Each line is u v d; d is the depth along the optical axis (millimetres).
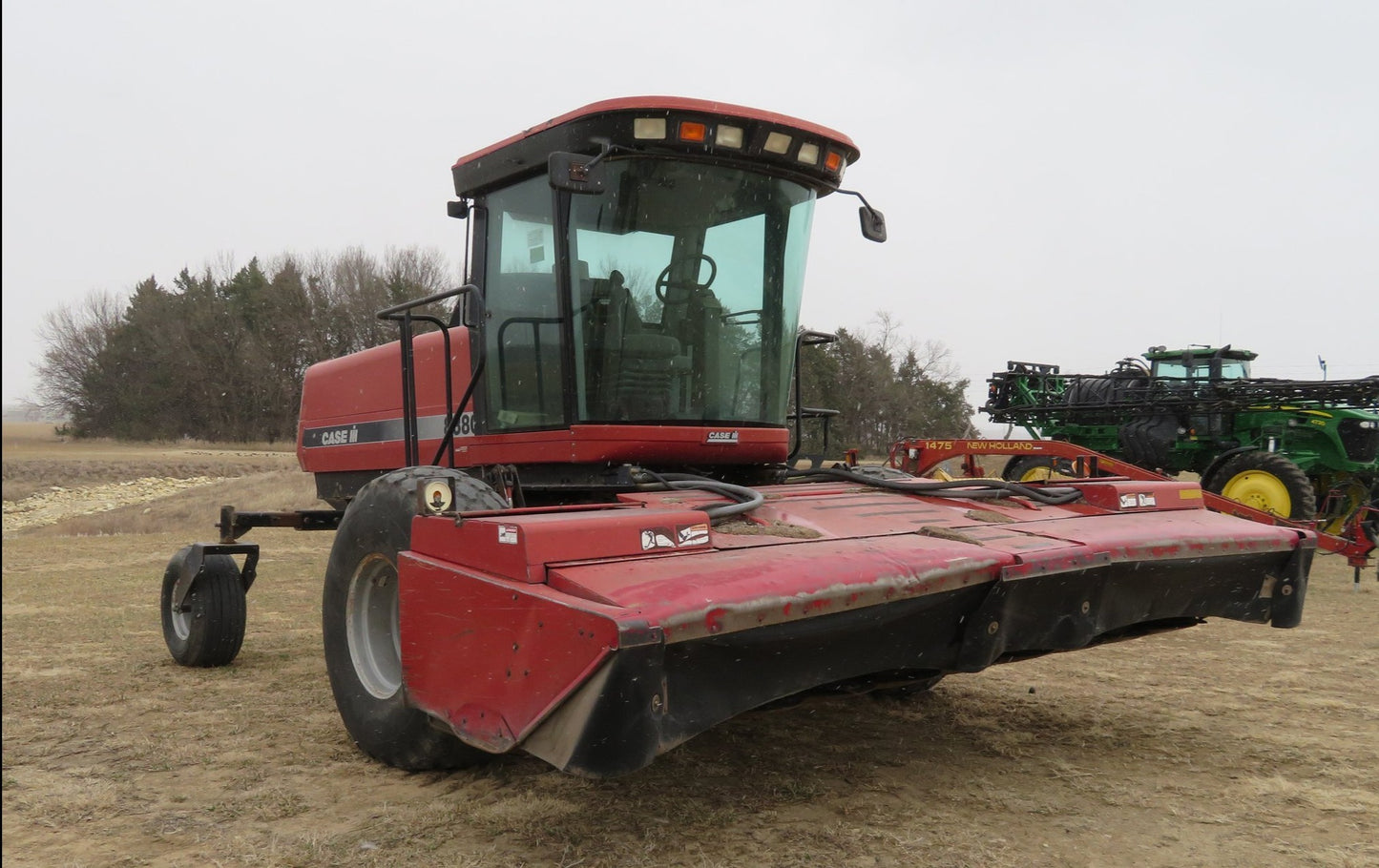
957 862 2980
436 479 3504
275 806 3457
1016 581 3283
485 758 3762
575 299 4199
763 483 4938
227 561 5832
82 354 46250
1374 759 4062
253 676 5590
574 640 2588
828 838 3143
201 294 48000
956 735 4379
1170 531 3891
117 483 29062
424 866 2928
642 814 3342
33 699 5031
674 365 4359
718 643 2754
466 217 4906
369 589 4027
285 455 36156
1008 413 15617
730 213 4441
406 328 4387
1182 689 5316
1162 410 13211
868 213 4699
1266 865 3004
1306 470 12109
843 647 3086
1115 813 3430
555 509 3350
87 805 3486
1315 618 7684
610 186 4176
